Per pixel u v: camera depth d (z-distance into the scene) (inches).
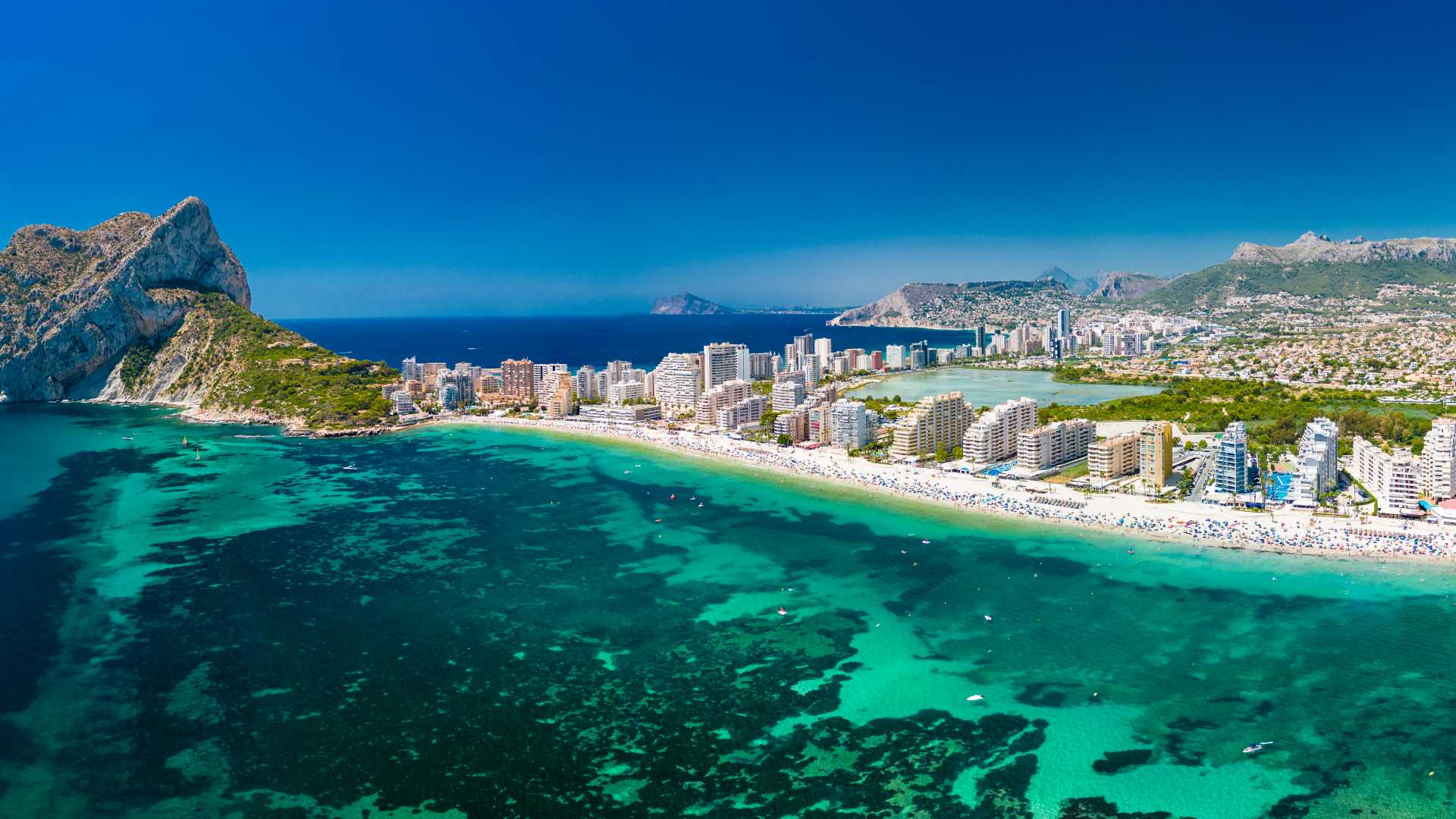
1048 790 6397.6
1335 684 7790.4
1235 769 6604.3
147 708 7583.7
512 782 6594.5
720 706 7637.8
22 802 6284.5
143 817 6151.6
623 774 6697.8
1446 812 6097.4
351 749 6998.0
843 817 6156.5
